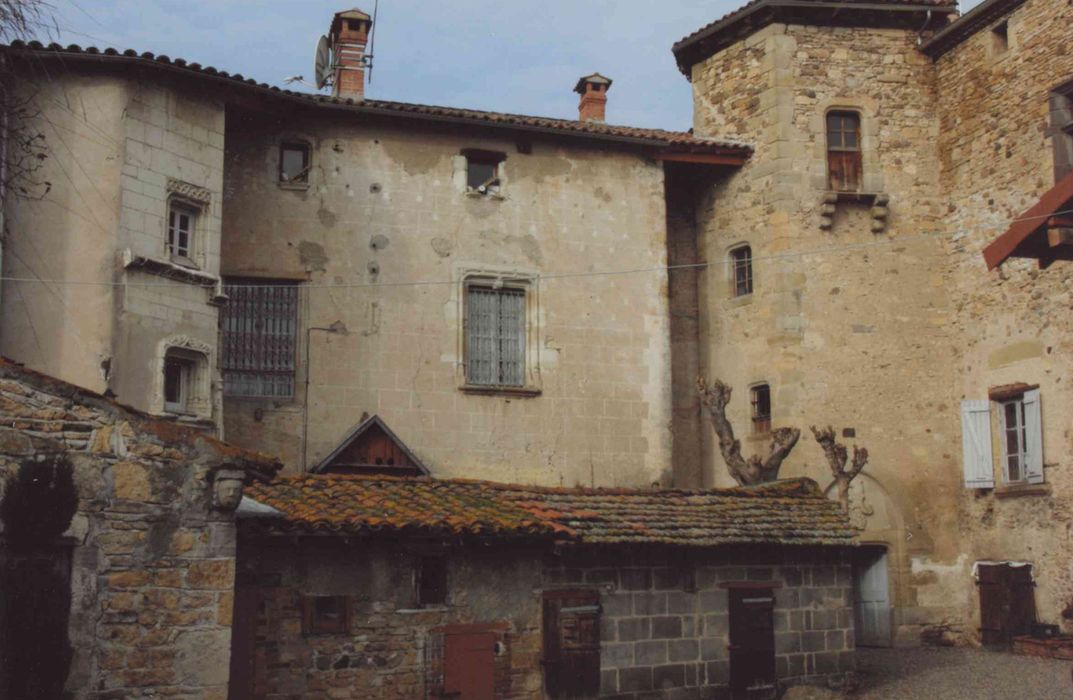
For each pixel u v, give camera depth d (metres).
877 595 21.56
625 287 22.47
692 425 23.50
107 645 9.33
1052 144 20.23
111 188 16.97
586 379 21.92
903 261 22.56
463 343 21.20
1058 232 13.13
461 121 21.39
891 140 23.00
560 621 13.16
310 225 20.66
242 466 10.01
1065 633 19.31
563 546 13.07
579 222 22.39
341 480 13.50
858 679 15.48
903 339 22.28
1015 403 21.02
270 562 11.73
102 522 9.43
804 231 22.38
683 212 24.48
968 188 22.34
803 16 23.09
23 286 16.52
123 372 16.56
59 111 17.06
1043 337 20.27
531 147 22.34
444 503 13.20
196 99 18.44
